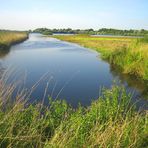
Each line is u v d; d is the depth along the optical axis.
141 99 12.91
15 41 59.72
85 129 5.46
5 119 4.90
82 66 24.78
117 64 25.33
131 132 5.24
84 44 54.41
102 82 17.66
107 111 6.50
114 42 55.53
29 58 29.95
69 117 6.45
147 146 5.03
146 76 18.44
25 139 4.79
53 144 4.52
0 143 4.55
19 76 14.04
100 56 32.50
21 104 5.64
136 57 22.31
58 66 24.39
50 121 6.07
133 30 157.12
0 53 34.66
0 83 5.84
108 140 4.77
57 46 52.19
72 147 4.69
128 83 17.55
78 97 13.57
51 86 15.43
